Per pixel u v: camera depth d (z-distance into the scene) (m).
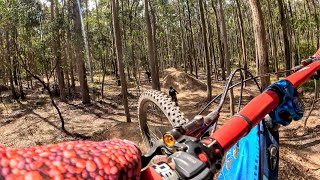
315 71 1.48
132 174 0.70
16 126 19.91
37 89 33.94
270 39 41.28
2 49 28.22
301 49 39.06
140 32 39.75
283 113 1.29
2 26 23.64
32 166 0.61
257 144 1.38
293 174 10.04
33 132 18.33
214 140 1.00
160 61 54.06
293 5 48.41
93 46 28.88
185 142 0.95
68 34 24.20
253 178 1.35
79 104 26.19
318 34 31.27
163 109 2.58
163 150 1.02
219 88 29.95
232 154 1.55
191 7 46.38
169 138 1.00
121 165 0.68
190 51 46.81
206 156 0.91
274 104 1.21
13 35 26.05
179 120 2.38
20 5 22.50
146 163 1.04
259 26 9.43
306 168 10.75
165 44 59.94
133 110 23.73
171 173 0.85
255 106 1.16
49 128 19.09
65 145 0.69
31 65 29.22
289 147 12.70
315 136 13.52
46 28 22.97
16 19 22.44
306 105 18.45
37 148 0.66
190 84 29.67
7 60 28.47
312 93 20.36
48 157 0.64
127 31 38.19
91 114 22.70
